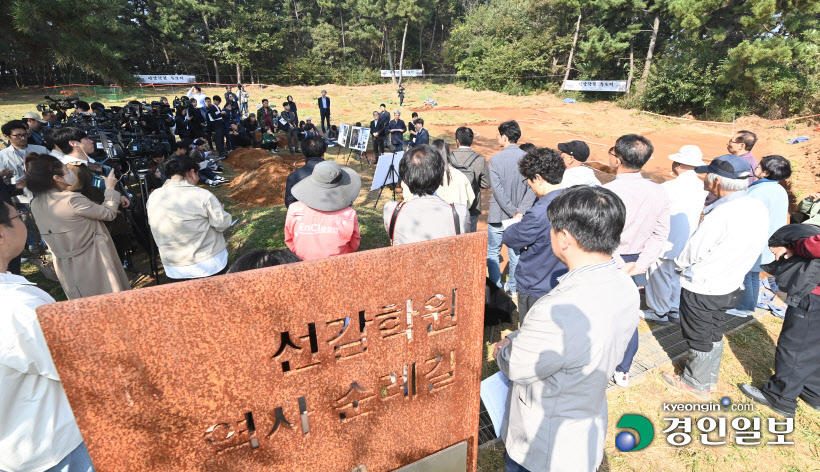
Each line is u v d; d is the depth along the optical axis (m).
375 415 1.04
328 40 39.31
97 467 0.78
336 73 38.66
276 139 12.38
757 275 3.95
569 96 28.12
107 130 6.75
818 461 2.60
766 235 2.67
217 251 3.44
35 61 8.60
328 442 0.99
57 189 3.04
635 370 3.35
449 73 41.06
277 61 39.12
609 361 1.43
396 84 37.50
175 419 0.81
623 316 1.44
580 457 1.47
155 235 3.23
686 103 21.66
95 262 3.24
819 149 12.41
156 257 5.28
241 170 10.05
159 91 28.31
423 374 1.07
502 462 2.55
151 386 0.77
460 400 1.16
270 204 7.52
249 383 0.85
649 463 2.59
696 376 3.04
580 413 1.45
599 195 1.49
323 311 0.88
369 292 0.92
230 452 0.89
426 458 1.16
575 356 1.37
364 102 25.58
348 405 0.99
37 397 1.36
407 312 0.99
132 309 0.71
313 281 0.84
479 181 4.20
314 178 2.52
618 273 1.50
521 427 1.59
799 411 2.97
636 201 2.82
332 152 12.14
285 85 37.72
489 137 15.81
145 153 5.50
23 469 1.39
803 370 2.80
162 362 0.76
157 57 35.72
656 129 18.27
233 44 35.34
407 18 35.56
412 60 42.31
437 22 44.75
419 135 8.54
